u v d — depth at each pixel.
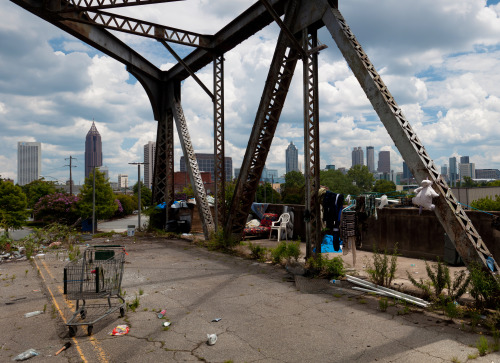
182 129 15.77
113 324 4.97
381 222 9.91
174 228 17.25
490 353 3.74
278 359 3.77
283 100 10.27
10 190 39.78
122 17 10.70
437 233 8.43
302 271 7.75
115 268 5.37
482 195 48.00
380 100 6.62
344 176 114.25
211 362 3.73
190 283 7.33
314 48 8.23
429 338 4.21
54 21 10.56
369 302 5.77
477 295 4.99
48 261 10.59
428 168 5.85
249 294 6.41
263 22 10.90
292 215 13.73
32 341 4.43
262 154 11.20
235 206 11.90
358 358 3.74
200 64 14.59
